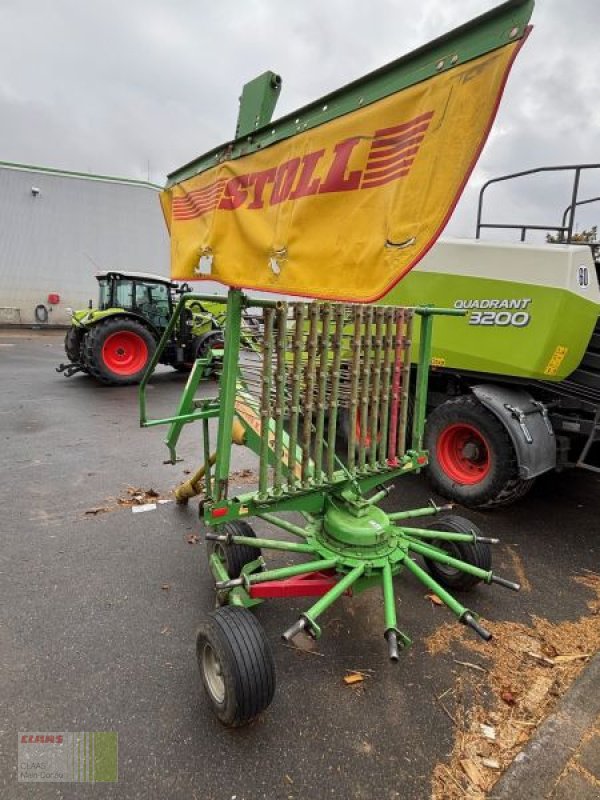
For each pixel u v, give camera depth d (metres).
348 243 1.70
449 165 1.42
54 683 2.18
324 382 2.28
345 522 2.39
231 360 2.13
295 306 2.12
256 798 1.72
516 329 3.75
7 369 10.34
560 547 3.53
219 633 1.91
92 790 1.74
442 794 1.75
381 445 2.57
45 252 17.53
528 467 3.61
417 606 2.80
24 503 3.98
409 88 1.55
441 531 2.82
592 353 3.96
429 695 2.19
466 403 3.95
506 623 2.67
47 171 17.14
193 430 6.20
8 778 1.77
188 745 1.91
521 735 2.00
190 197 2.79
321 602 1.98
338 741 1.95
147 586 2.91
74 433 5.94
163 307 9.56
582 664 2.38
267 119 2.39
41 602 2.73
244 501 2.27
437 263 4.06
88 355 8.60
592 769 1.85
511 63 1.28
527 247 3.69
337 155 1.76
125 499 4.09
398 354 2.50
